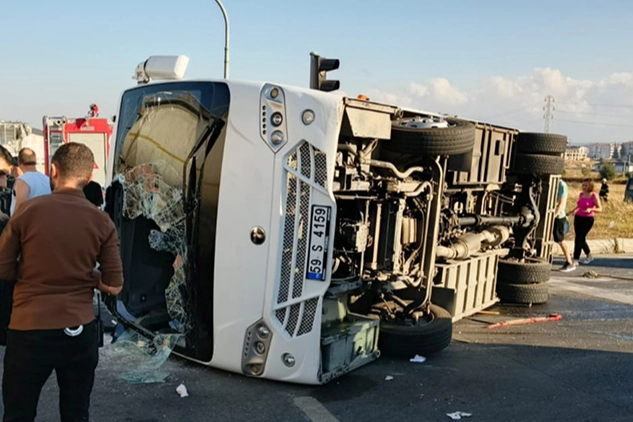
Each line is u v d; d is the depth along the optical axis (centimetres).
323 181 389
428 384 439
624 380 469
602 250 1333
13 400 268
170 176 439
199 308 427
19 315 262
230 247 407
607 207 2073
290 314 403
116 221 487
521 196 771
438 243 584
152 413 365
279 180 390
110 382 407
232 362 417
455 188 609
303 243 396
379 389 422
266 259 396
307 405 385
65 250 265
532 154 716
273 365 408
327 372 414
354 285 446
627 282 934
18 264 267
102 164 1440
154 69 464
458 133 482
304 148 392
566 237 1428
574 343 573
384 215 486
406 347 484
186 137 431
